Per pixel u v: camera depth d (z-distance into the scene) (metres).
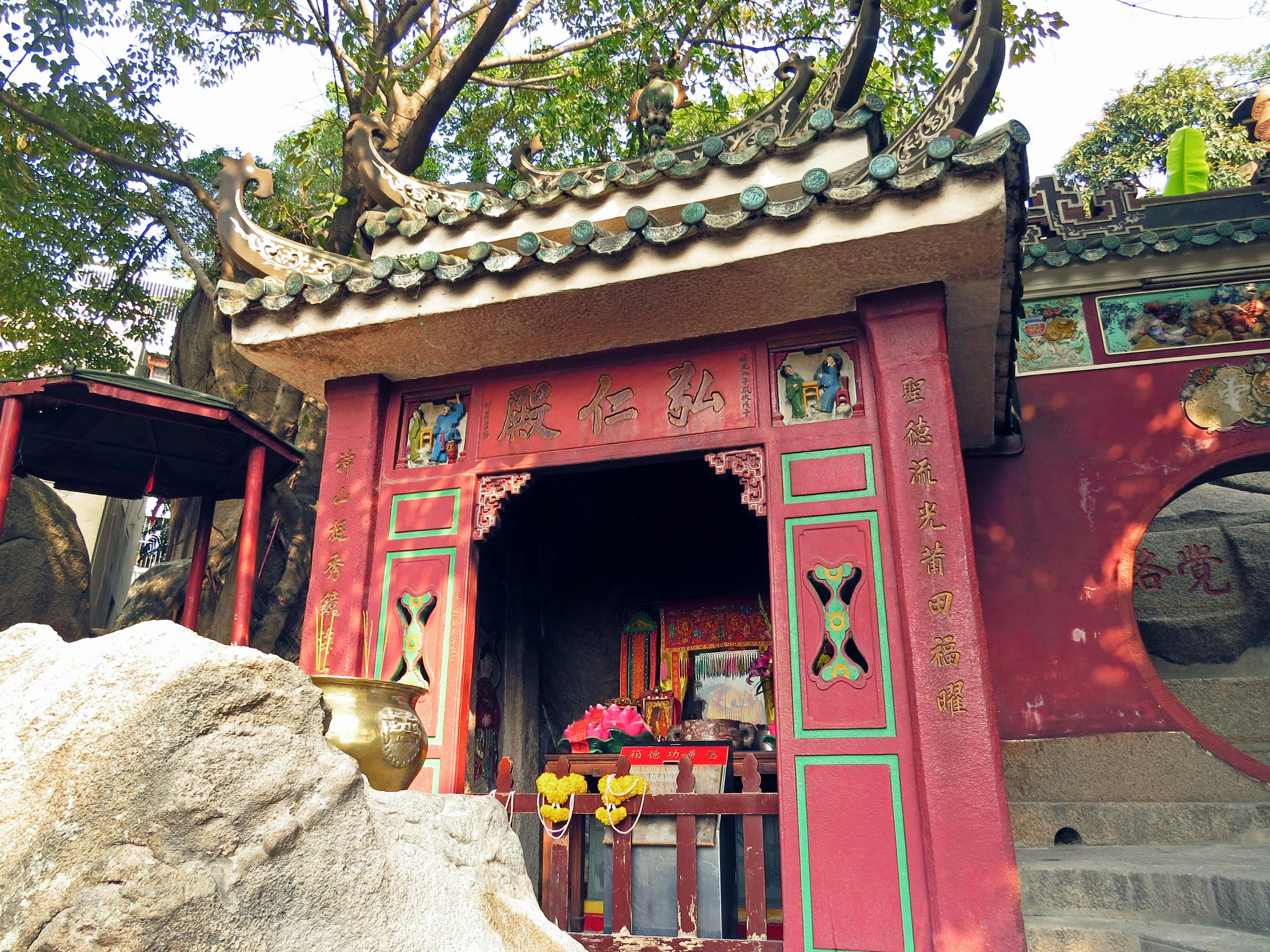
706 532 8.05
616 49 14.08
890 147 5.67
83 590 14.84
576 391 6.02
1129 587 7.75
